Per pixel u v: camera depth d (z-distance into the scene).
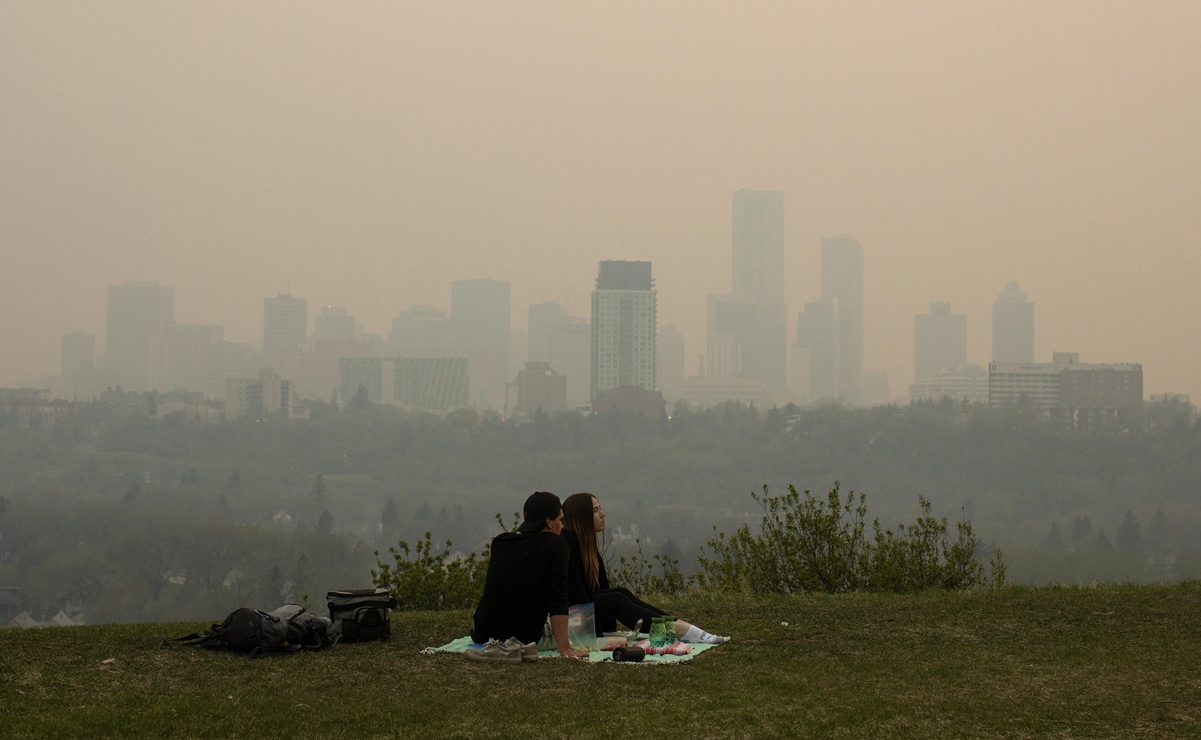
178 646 9.10
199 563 122.56
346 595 9.79
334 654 9.07
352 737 6.41
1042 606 12.02
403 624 10.80
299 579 117.19
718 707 7.20
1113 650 9.46
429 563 17.25
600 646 9.69
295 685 7.83
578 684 8.00
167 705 7.07
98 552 123.50
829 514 17.14
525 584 9.31
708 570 17.45
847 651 9.51
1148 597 12.67
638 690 7.78
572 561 9.76
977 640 10.04
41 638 9.47
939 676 8.33
